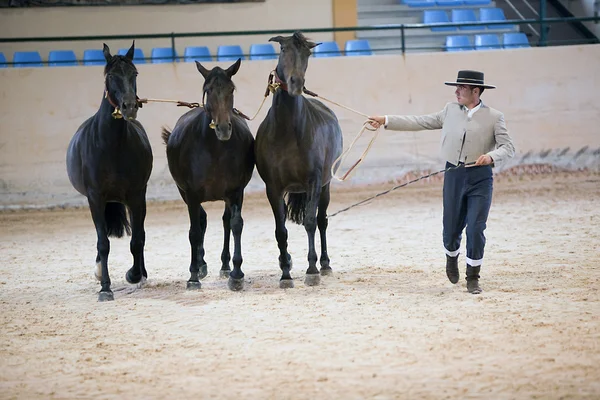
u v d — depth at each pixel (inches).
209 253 488.7
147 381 241.1
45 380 246.8
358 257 454.9
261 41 839.7
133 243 386.0
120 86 350.0
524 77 766.5
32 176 713.6
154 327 307.9
